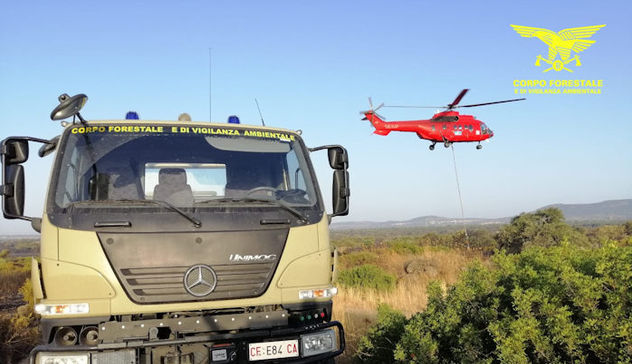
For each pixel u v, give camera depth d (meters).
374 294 14.39
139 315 4.82
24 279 21.27
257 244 5.06
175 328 4.77
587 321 4.91
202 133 5.84
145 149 5.54
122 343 4.54
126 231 4.76
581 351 4.84
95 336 4.74
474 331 5.70
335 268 5.54
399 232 126.50
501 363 5.11
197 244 4.88
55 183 4.93
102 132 5.50
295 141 6.11
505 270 6.44
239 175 5.73
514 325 5.08
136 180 5.38
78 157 5.28
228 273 4.93
